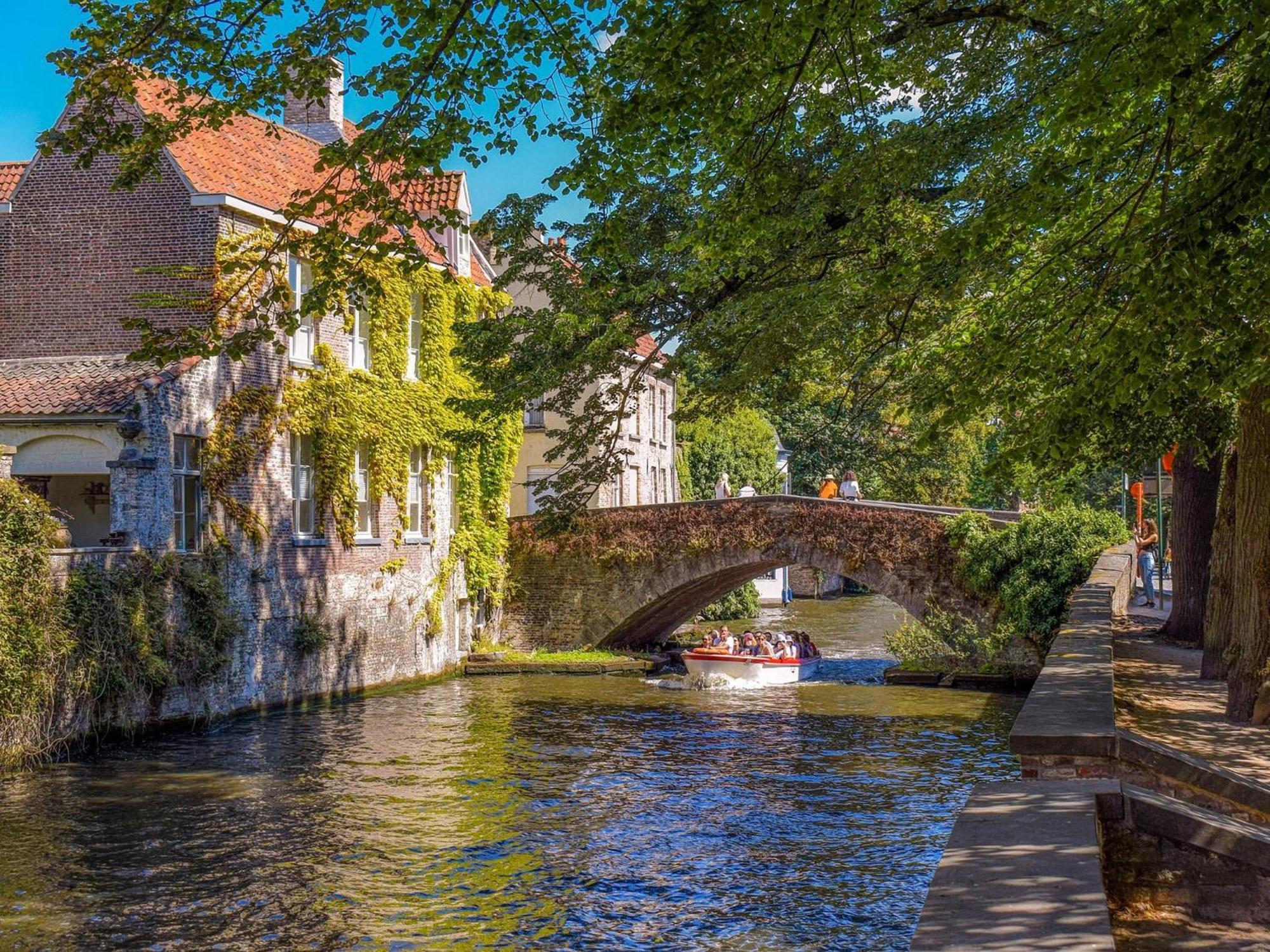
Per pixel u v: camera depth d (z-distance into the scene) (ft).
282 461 85.92
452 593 107.86
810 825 53.57
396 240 33.94
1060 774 27.30
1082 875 16.80
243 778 63.16
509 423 115.24
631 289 56.75
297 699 87.04
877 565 105.09
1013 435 33.37
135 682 70.28
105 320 83.66
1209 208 26.05
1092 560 95.91
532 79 32.78
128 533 71.77
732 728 79.97
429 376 102.68
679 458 181.37
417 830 53.11
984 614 101.45
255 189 85.76
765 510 109.09
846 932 39.55
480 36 31.22
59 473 74.74
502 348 63.72
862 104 37.45
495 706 89.40
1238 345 28.43
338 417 90.58
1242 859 21.40
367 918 41.52
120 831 52.54
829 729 79.71
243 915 41.81
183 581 74.79
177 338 34.40
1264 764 35.04
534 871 46.93
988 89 45.75
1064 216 36.52
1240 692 42.88
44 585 63.98
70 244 84.58
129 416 72.59
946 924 14.93
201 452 78.69
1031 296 33.60
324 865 47.73
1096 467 63.31
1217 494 69.72
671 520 111.86
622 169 32.99
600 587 113.80
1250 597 42.75
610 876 46.16
